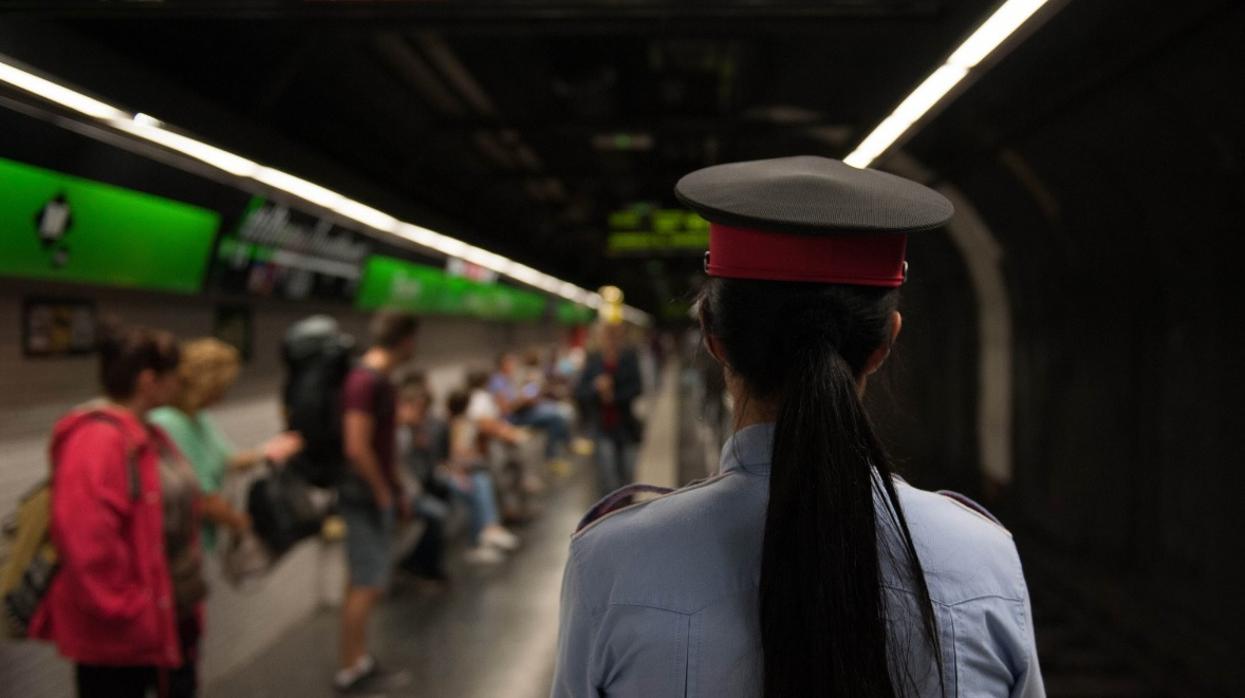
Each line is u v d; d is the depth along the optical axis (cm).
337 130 504
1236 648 532
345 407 422
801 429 87
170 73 336
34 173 302
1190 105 448
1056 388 812
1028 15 207
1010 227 813
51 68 222
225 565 393
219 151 309
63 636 249
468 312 1145
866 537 85
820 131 669
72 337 364
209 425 368
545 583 633
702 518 94
